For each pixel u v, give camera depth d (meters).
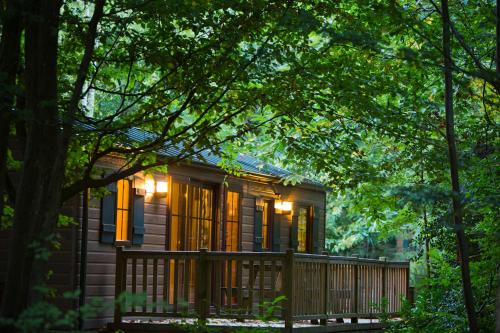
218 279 12.55
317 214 20.56
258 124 11.22
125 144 10.83
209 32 10.13
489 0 11.16
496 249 9.48
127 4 9.23
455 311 10.47
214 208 16.55
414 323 10.79
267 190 18.30
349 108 10.87
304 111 10.80
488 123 10.34
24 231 7.44
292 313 12.09
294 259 12.36
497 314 7.89
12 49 8.44
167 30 9.88
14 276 7.28
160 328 12.35
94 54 10.55
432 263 11.92
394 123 10.84
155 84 9.90
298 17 8.65
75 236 12.83
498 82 8.22
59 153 7.90
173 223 15.25
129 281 13.93
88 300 13.00
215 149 10.64
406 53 8.00
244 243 17.36
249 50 9.73
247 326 12.02
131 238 14.05
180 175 15.28
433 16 11.73
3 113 8.29
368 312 15.00
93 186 9.41
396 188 8.09
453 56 10.56
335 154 11.30
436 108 11.17
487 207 8.98
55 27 8.01
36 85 7.88
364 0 9.62
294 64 9.90
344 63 10.50
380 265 15.68
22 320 4.99
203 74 9.77
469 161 9.39
